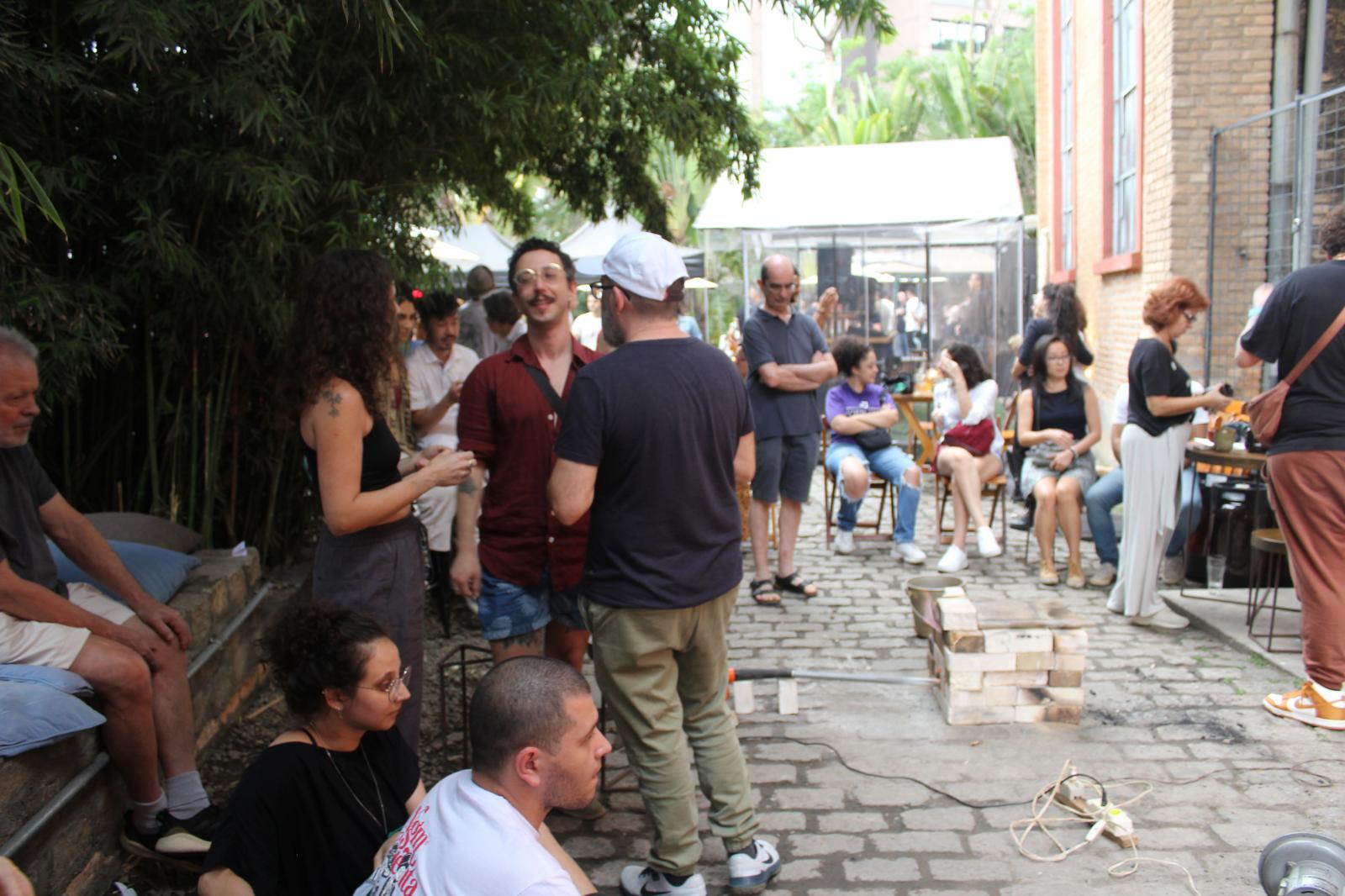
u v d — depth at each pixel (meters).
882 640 5.51
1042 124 14.63
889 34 5.50
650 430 2.81
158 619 3.17
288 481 5.33
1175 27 7.93
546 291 3.39
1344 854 2.41
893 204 11.97
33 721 2.55
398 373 2.97
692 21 5.86
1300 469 4.11
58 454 4.30
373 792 2.45
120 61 3.57
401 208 4.70
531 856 1.74
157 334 4.29
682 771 2.98
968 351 7.04
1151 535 5.44
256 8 3.31
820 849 3.36
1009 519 8.14
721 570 2.96
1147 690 4.61
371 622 2.44
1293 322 4.11
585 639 3.77
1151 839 3.36
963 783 3.78
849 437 7.36
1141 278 9.16
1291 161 7.66
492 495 3.47
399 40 3.85
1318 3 7.45
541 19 4.77
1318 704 4.16
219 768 3.90
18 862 2.55
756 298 13.20
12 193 2.59
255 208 3.87
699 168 6.88
